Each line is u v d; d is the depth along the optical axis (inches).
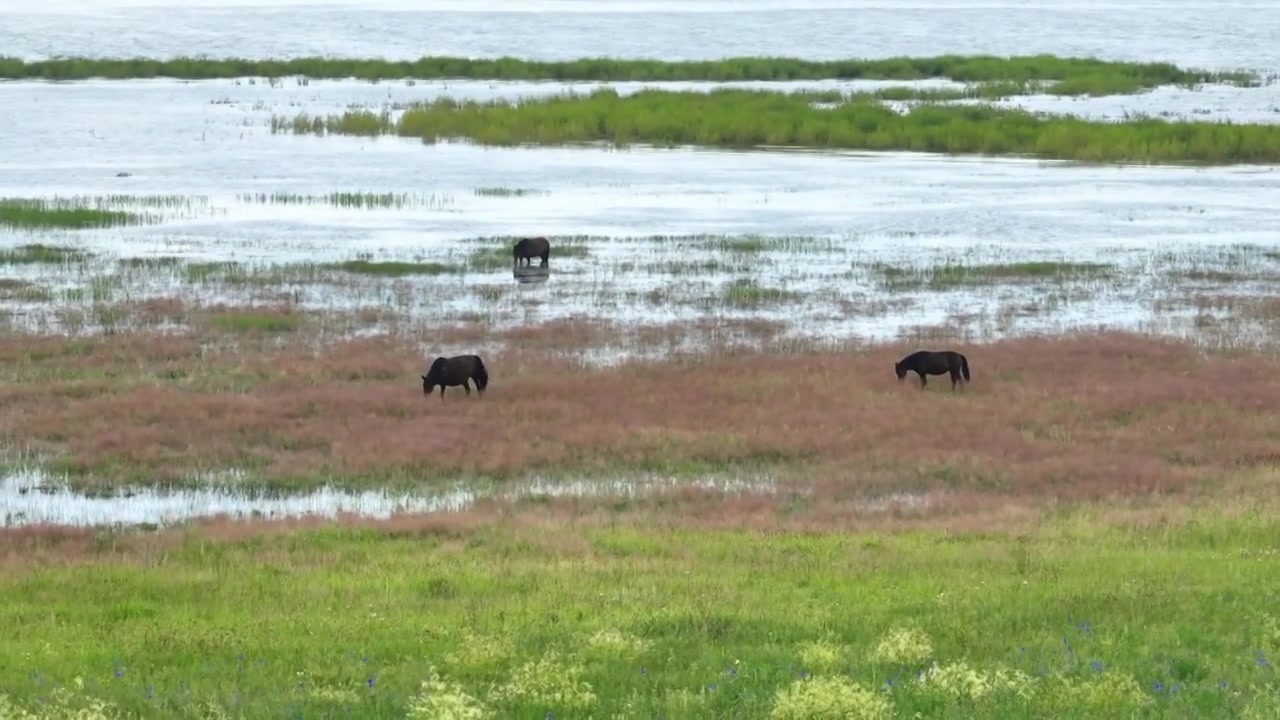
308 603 2185.0
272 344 4458.7
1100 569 2289.6
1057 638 1835.6
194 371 4089.6
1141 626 1898.4
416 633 1948.8
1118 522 2751.0
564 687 1579.7
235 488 3149.6
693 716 1483.8
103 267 5713.6
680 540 2628.0
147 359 4220.0
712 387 3951.8
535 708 1537.9
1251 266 6028.5
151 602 2223.2
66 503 3041.3
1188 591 2097.7
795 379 4052.7
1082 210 7623.0
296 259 5979.3
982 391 3961.6
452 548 2600.9
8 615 2121.1
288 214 7268.7
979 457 3334.2
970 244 6584.6
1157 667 1667.1
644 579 2297.0
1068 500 3004.4
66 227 6781.5
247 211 7347.4
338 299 5177.2
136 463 3289.9
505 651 1796.3
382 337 4547.2
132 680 1717.5
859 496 3063.5
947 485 3142.2
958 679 1569.9
